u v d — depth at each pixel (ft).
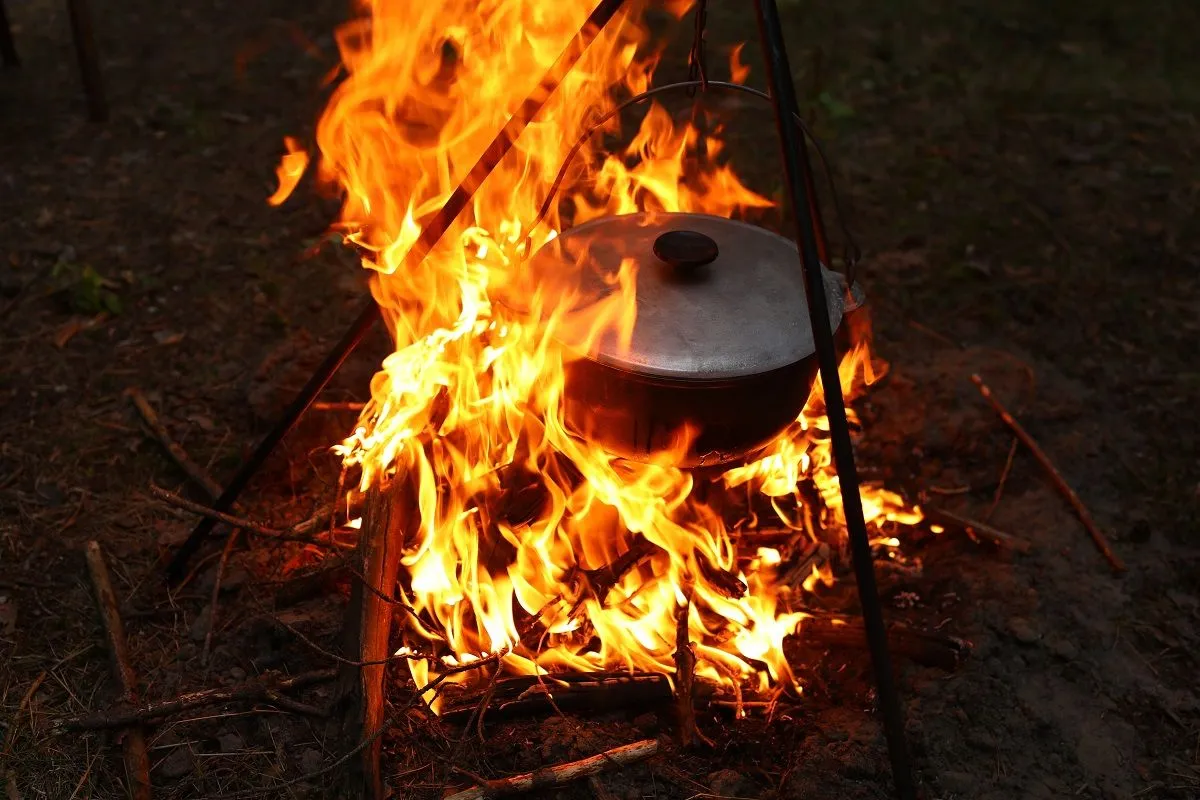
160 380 11.48
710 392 7.07
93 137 15.78
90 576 8.98
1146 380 12.10
